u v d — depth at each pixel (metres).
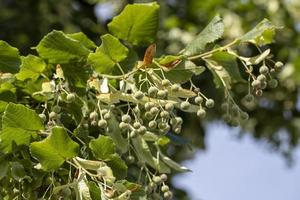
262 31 1.48
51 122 1.43
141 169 1.51
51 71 1.49
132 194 1.44
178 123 1.44
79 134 1.45
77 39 1.50
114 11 2.78
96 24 2.87
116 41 1.45
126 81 1.46
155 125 1.43
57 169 1.41
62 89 1.46
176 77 1.47
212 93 2.44
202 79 2.42
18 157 1.43
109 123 1.47
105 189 1.39
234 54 1.49
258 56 1.48
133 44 1.51
